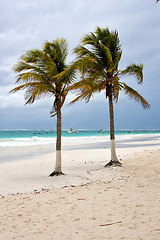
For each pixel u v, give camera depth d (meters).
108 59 10.52
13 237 3.58
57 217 4.45
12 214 4.79
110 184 7.21
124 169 9.67
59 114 9.29
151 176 8.00
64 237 3.47
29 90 8.34
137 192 5.98
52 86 9.03
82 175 8.97
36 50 8.90
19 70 8.77
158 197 5.40
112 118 10.80
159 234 3.35
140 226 3.69
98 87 10.45
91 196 5.89
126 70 10.53
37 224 4.13
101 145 25.14
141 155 14.18
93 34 10.83
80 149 20.64
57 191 6.74
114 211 4.56
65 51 9.79
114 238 3.31
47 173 9.86
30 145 26.14
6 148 22.59
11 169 11.01
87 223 4.02
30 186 7.52
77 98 9.88
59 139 9.19
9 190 7.08
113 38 10.80
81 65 8.78
